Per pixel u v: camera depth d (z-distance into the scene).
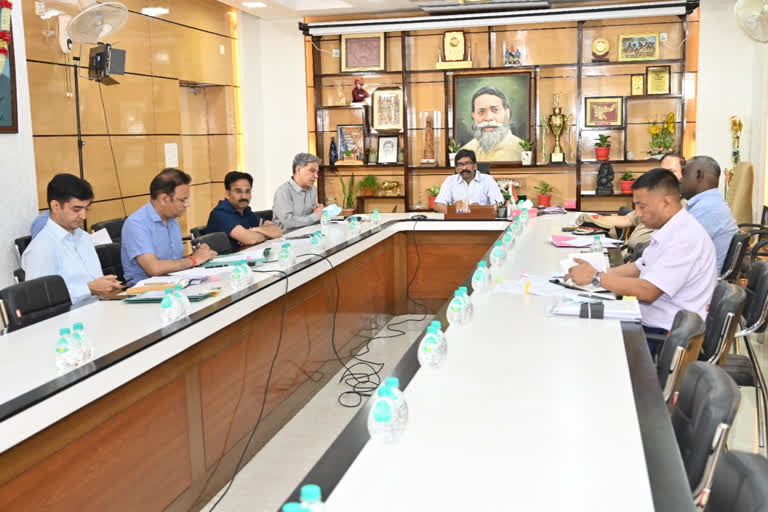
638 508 1.18
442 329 2.39
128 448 2.36
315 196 5.70
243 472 3.25
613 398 1.70
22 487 1.89
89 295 3.42
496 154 8.70
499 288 3.04
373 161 9.02
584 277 2.94
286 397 3.79
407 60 8.82
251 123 8.83
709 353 2.64
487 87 8.63
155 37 6.88
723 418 1.42
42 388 1.92
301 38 8.92
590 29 8.33
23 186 4.10
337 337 4.60
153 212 3.87
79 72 5.79
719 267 4.35
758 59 7.66
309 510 1.04
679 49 8.12
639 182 2.98
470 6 7.91
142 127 6.70
